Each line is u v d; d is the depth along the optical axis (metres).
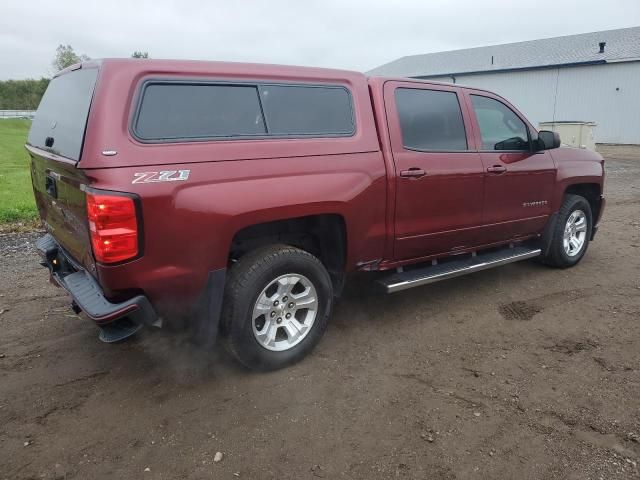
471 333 4.20
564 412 3.09
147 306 2.92
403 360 3.76
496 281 5.43
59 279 3.58
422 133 4.23
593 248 6.77
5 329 4.29
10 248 6.83
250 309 3.34
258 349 3.44
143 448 2.80
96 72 2.98
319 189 3.49
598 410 3.10
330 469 2.63
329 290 3.75
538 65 30.80
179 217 2.94
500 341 4.05
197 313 3.16
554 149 5.49
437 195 4.27
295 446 2.81
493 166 4.68
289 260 3.46
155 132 2.95
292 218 3.63
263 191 3.24
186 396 3.30
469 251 4.80
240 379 3.51
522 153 5.00
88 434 2.92
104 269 2.79
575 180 5.57
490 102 4.86
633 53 27.50
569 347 3.93
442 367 3.65
